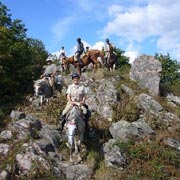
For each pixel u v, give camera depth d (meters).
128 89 21.64
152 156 15.67
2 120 18.28
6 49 24.62
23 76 25.64
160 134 17.73
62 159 15.35
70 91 15.88
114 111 19.69
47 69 23.44
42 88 22.11
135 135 16.91
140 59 23.33
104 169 14.89
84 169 14.51
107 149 15.78
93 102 20.45
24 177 13.80
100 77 23.12
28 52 28.72
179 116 20.36
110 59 26.73
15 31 29.39
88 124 16.97
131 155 15.58
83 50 26.20
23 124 16.45
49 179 13.76
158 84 22.34
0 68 23.09
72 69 26.89
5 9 29.14
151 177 14.53
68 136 14.68
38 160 14.31
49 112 19.97
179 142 17.11
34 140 15.68
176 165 15.52
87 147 16.34
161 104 21.08
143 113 19.92
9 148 15.17
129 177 14.38
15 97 23.16
